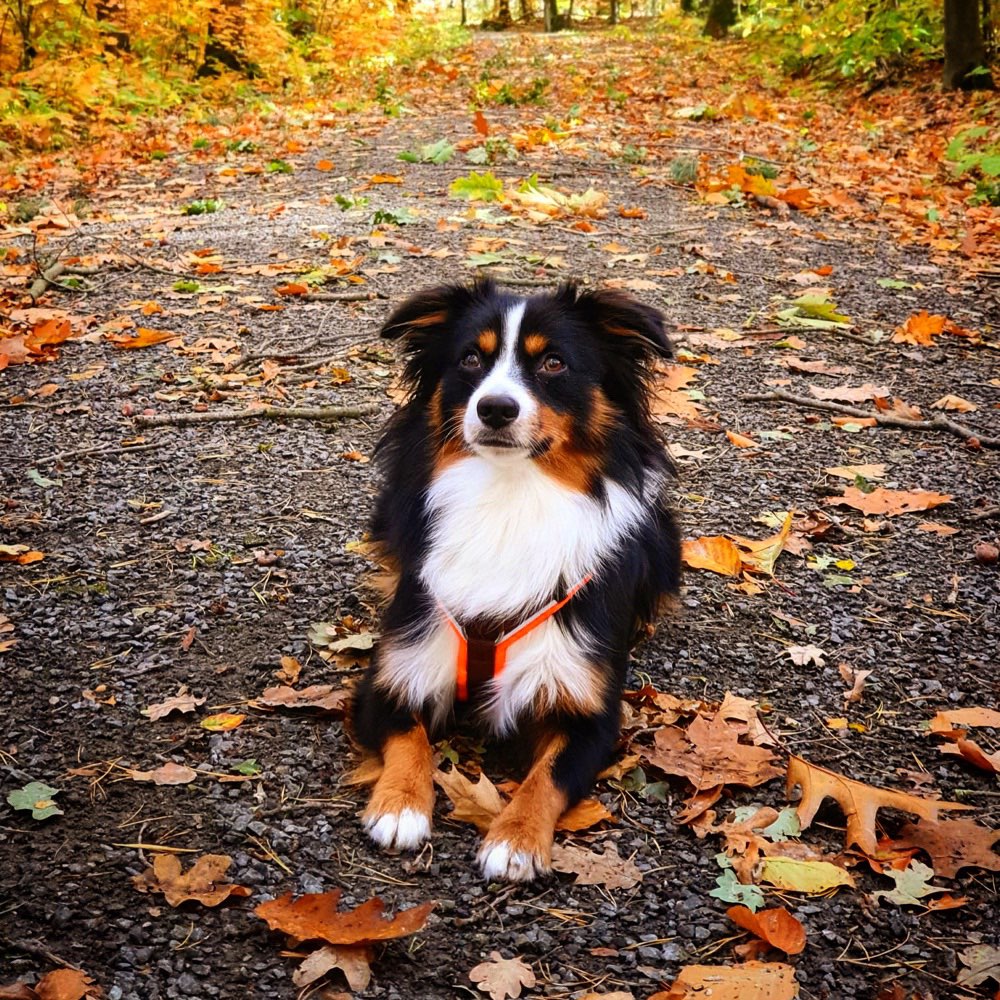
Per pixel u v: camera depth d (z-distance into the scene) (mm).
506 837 992
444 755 1144
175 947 881
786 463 1831
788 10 8031
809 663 1333
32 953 861
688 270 2684
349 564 1472
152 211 3189
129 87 5406
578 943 917
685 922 945
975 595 1484
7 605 1342
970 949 928
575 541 1118
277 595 1398
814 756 1174
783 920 917
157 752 1117
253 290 2453
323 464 1736
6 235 2873
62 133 4562
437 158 3898
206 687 1222
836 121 5438
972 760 1160
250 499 1620
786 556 1576
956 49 5637
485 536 1112
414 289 2453
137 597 1376
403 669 1130
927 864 1037
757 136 4746
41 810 1015
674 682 1292
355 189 3426
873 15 6543
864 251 2971
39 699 1184
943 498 1689
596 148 4254
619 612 1158
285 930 875
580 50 10156
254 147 4281
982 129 4270
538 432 1085
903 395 2090
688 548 1547
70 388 1948
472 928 929
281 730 1167
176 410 1879
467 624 1115
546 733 1113
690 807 1080
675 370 2074
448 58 9109
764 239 3016
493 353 1127
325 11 8656
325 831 1027
